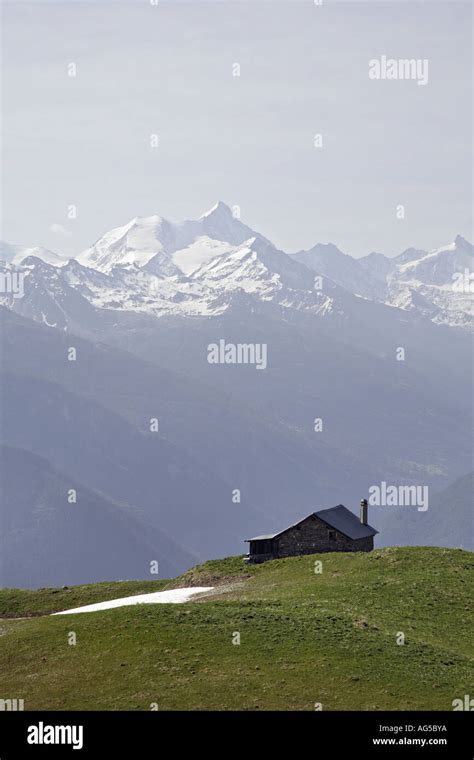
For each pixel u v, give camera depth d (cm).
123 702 6644
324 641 7488
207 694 6675
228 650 7331
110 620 8188
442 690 6769
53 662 7431
